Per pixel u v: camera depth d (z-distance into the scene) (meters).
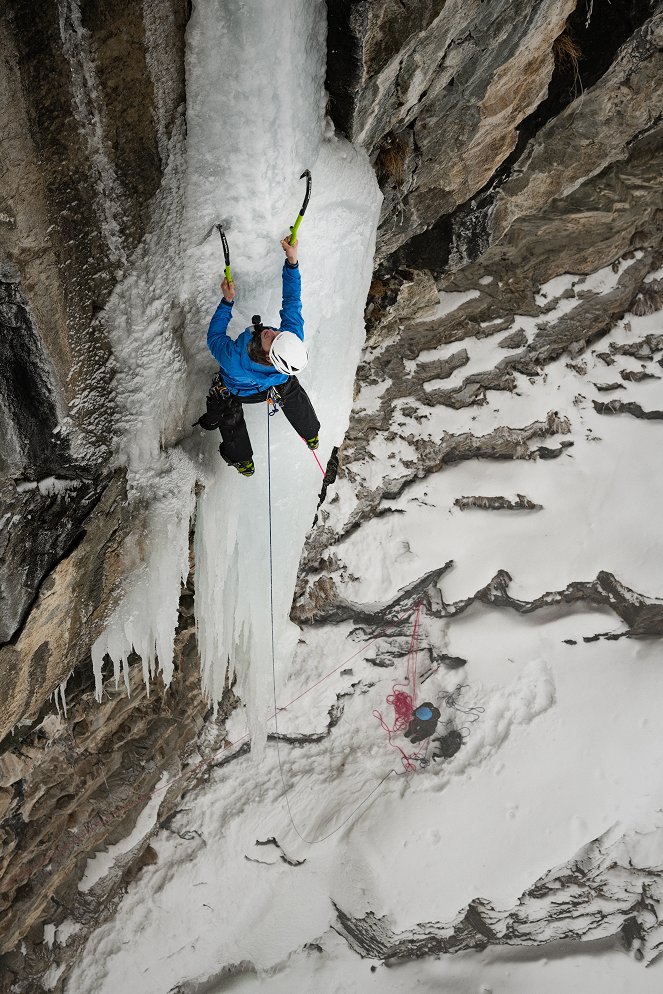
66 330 3.92
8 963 7.79
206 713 8.34
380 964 8.96
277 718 8.63
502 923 8.83
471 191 6.24
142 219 3.95
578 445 8.38
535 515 8.41
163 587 5.49
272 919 8.70
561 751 8.61
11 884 7.12
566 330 8.14
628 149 6.96
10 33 3.02
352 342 5.54
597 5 5.26
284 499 5.78
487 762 8.67
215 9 3.50
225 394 4.39
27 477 4.19
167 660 5.90
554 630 8.68
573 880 8.80
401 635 8.69
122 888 8.49
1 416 3.88
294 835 8.70
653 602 8.41
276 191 4.22
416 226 6.35
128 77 3.48
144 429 4.67
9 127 3.21
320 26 3.92
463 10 4.26
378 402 8.06
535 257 7.78
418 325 7.88
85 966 8.23
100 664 5.66
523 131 6.05
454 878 8.52
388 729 8.81
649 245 7.93
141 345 4.34
